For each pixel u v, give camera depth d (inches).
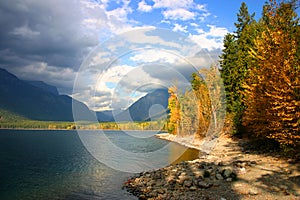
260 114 544.4
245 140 834.2
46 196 483.5
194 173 469.1
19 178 666.2
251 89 567.5
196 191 384.5
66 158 1029.2
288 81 438.3
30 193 513.0
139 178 498.9
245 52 928.3
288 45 469.7
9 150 1379.2
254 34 908.0
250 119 577.6
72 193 479.8
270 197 320.2
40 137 2428.6
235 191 357.4
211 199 345.1
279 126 476.1
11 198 485.1
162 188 423.8
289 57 465.1
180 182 431.2
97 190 478.6
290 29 538.3
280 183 359.6
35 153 1239.5
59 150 1344.7
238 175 416.5
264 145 678.5
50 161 966.4
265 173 409.4
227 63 997.8
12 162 965.8
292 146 476.1
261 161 492.1
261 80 518.3
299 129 437.1
